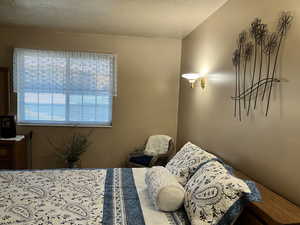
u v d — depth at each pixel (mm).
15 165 3252
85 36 3814
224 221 1359
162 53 4004
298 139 1398
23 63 3693
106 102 3971
